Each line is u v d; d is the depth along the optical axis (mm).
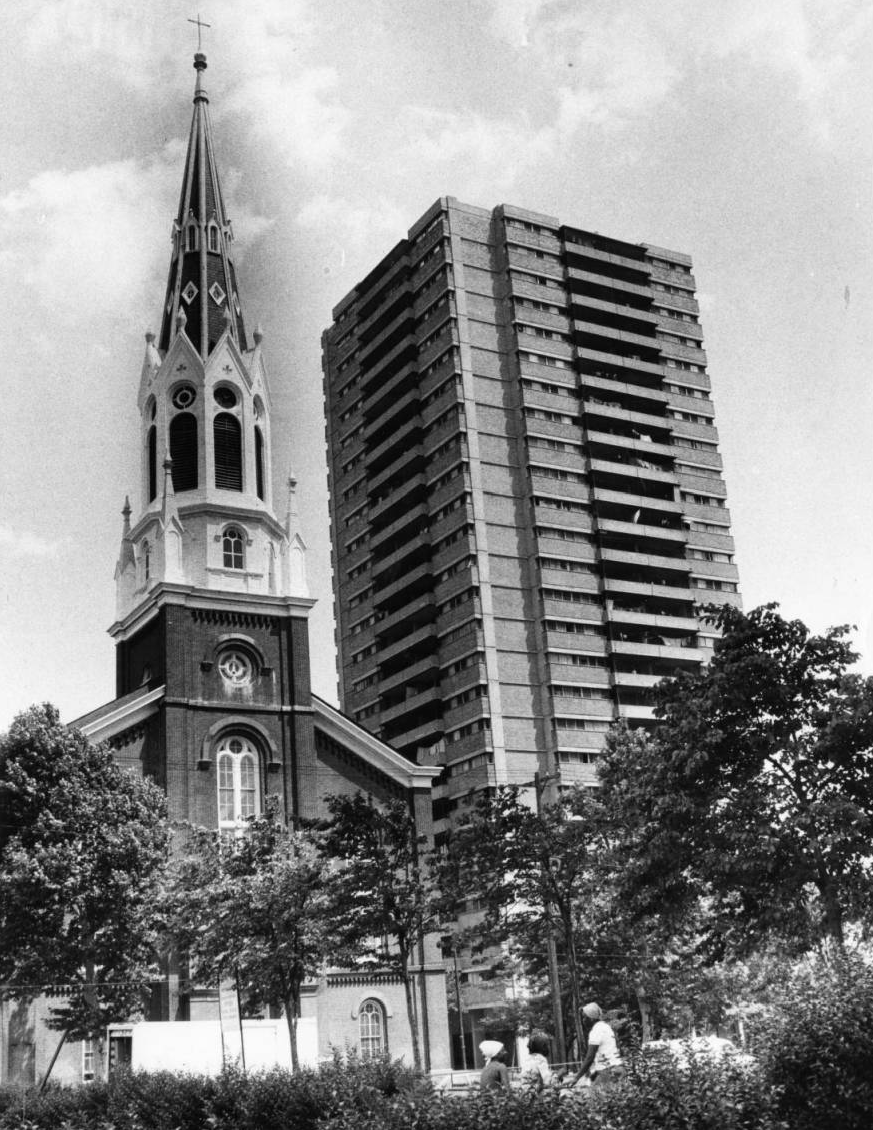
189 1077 28375
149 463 65375
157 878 46625
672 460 126812
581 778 107312
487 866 45031
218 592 59875
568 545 115750
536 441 117750
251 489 64312
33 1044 48656
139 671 61938
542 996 54344
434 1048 56594
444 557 114812
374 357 131625
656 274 132375
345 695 128625
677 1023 49375
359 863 45219
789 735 34719
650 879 36156
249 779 58531
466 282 121312
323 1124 16422
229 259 68750
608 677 112375
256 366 66375
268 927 45625
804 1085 14906
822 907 34969
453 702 111312
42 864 43688
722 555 126375
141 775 56656
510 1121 12977
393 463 123188
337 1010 55562
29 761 46250
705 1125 12680
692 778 35281
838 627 35969
